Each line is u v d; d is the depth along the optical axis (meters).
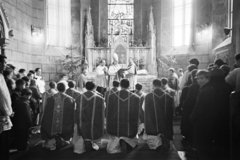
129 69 10.61
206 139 3.76
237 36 9.79
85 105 5.52
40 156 5.18
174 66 15.71
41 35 14.68
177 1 16.27
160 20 16.56
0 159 4.13
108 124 5.50
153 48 15.62
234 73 4.63
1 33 10.51
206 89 3.81
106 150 5.61
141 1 17.06
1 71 4.24
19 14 12.54
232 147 2.79
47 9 15.52
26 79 7.00
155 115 5.46
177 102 9.88
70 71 14.94
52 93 6.31
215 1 12.81
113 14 17.20
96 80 11.21
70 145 6.06
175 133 7.23
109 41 16.53
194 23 15.04
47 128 5.56
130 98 5.55
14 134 5.50
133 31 17.06
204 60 14.05
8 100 4.04
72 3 16.25
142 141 6.39
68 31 16.36
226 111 3.73
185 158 4.99
